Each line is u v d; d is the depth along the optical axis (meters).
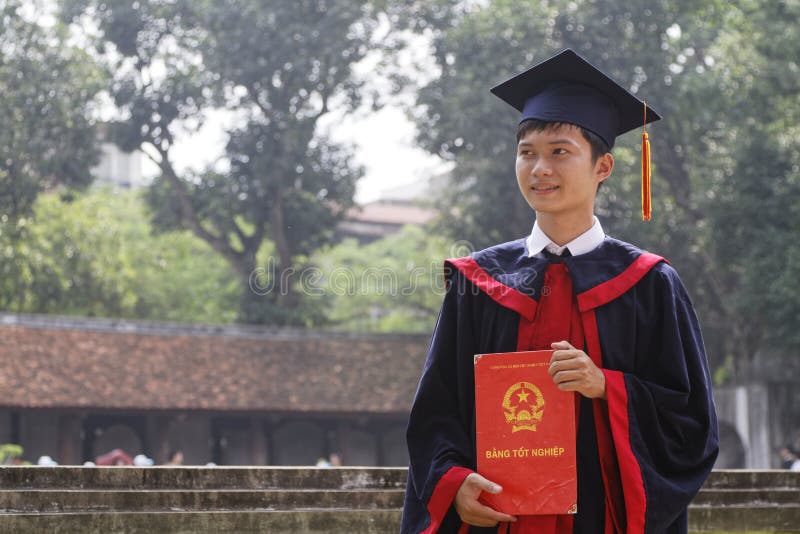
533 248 2.87
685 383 2.66
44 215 31.27
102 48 30.28
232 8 29.33
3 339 24.22
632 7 27.31
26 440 23.81
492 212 28.06
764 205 25.80
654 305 2.73
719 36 27.92
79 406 23.52
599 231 2.88
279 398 25.81
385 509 3.85
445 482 2.65
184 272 38.38
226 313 37.72
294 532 3.71
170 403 24.56
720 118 27.67
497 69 27.22
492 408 2.65
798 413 27.97
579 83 2.88
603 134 2.86
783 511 4.16
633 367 2.71
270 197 30.45
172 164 30.73
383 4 29.47
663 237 28.64
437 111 27.98
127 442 25.27
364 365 27.48
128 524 3.49
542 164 2.80
